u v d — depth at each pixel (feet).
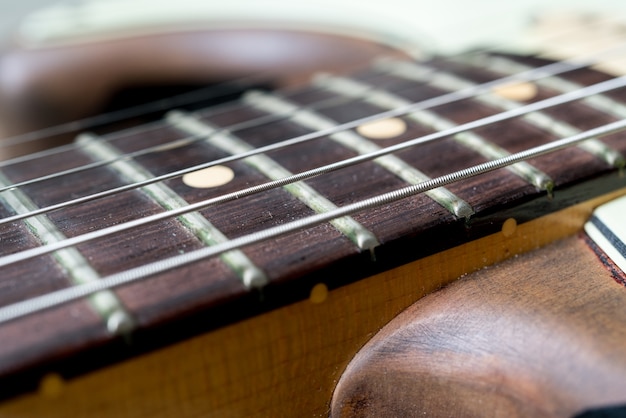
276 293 0.53
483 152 0.62
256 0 1.01
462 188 0.58
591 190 0.59
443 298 0.56
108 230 0.55
